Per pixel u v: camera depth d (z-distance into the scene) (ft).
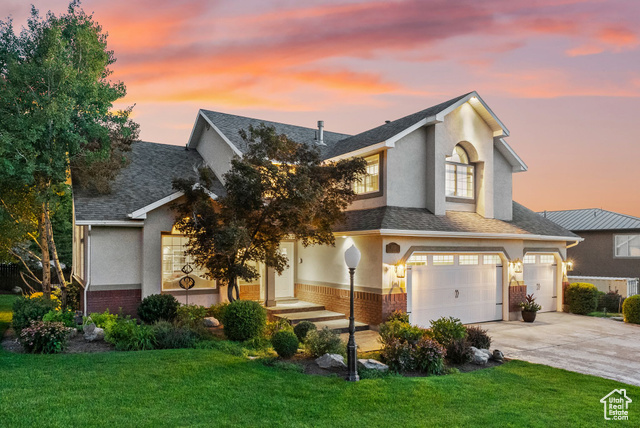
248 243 39.34
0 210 47.01
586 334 48.21
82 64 48.85
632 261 80.33
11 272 81.61
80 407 21.97
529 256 62.85
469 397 26.17
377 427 21.40
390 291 47.11
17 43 46.85
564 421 22.88
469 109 57.47
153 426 20.29
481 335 37.73
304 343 36.47
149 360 30.27
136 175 54.65
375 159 54.08
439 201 53.98
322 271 55.62
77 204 45.55
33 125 42.11
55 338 32.48
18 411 21.09
